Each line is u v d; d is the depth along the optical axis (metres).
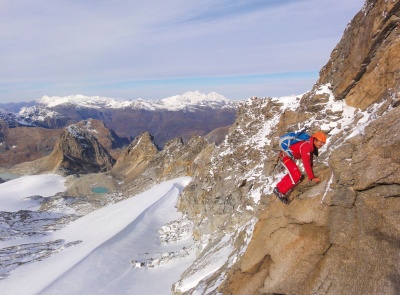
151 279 29.64
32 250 54.44
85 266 33.88
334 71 15.86
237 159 32.09
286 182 8.89
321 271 7.97
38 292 29.08
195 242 35.31
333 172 8.41
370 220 7.46
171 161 100.31
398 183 7.12
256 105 34.91
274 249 9.61
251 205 22.75
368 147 7.72
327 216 8.38
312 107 16.98
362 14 12.64
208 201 36.03
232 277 11.72
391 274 6.74
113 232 46.97
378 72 11.40
